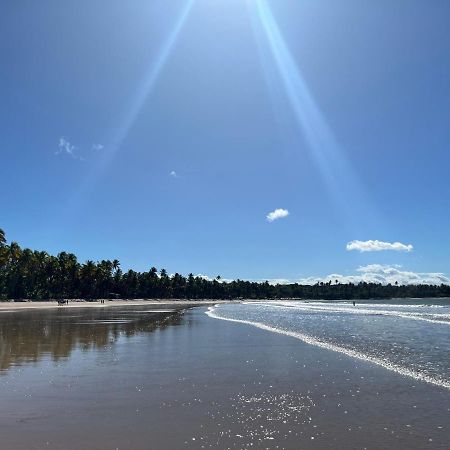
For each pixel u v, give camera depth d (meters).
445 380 16.52
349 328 43.69
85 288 170.75
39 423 10.93
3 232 116.19
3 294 142.25
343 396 13.92
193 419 11.29
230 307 128.38
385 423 11.02
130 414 11.76
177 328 42.78
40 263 156.00
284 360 21.64
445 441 9.72
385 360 21.69
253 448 9.27
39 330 38.47
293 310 100.56
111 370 18.44
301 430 10.45
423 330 41.16
